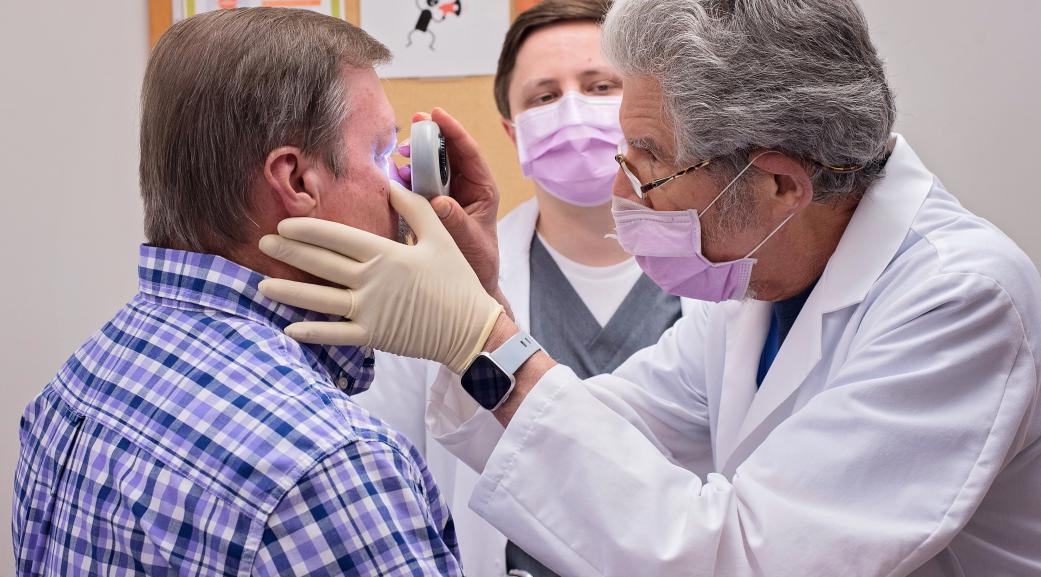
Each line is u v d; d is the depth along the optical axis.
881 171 1.20
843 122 1.07
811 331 1.18
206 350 0.85
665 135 1.12
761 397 1.24
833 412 1.04
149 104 0.93
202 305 0.90
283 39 0.92
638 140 1.14
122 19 2.05
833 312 1.17
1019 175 1.84
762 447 1.09
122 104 2.07
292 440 0.78
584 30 1.74
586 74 1.72
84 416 0.87
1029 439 1.08
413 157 1.09
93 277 2.10
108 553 0.80
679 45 1.08
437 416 1.28
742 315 1.38
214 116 0.89
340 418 0.82
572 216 1.77
